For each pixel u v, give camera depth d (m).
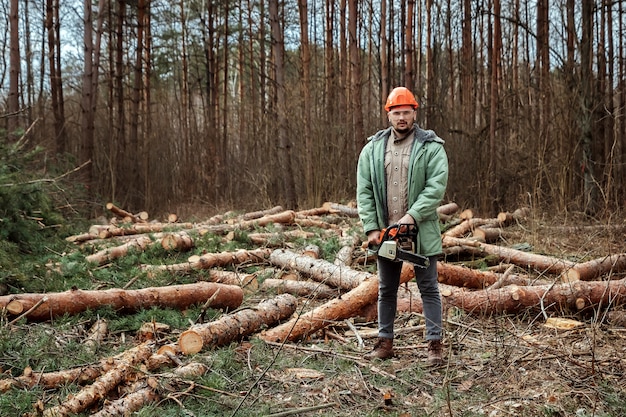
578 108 10.80
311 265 6.68
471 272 6.32
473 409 3.59
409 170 4.11
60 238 9.00
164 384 3.75
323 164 13.28
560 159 10.80
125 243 8.56
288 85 14.56
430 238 4.13
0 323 4.63
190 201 15.71
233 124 19.42
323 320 4.92
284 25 19.78
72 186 11.52
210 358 4.20
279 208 12.62
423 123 13.92
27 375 3.81
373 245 4.29
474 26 17.14
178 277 6.70
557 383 3.91
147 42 18.05
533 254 7.41
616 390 3.75
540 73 13.47
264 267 7.41
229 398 3.74
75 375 3.90
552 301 5.37
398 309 5.47
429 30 17.14
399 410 3.61
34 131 13.99
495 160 12.04
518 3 17.03
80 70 21.48
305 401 3.74
